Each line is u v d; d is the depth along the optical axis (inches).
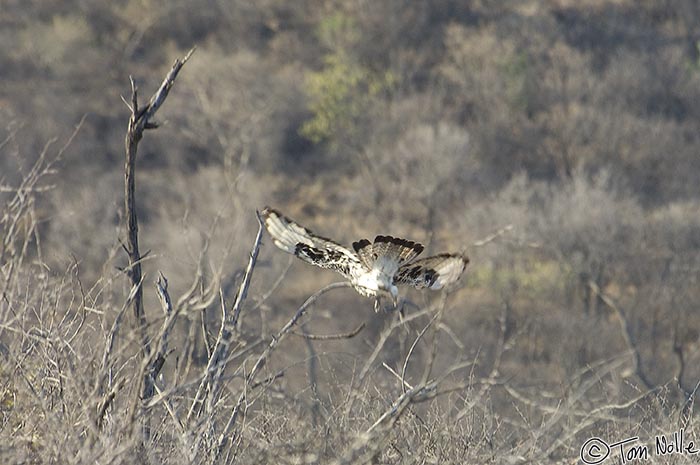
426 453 1019.3
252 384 987.3
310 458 890.1
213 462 946.7
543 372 4163.4
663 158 7775.6
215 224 1020.5
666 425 1160.2
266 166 7790.4
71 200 5462.6
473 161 7810.0
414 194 7288.4
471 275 5590.6
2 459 866.1
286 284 5152.6
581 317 5036.9
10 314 1000.9
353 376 1067.9
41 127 7214.6
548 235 5807.1
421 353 3681.1
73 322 987.3
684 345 5068.9
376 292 823.7
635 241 5895.7
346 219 7445.9
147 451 883.4
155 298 2608.3
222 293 987.9
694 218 6254.9
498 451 1013.8
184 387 915.4
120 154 7180.1
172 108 7687.0
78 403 915.4
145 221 6195.9
